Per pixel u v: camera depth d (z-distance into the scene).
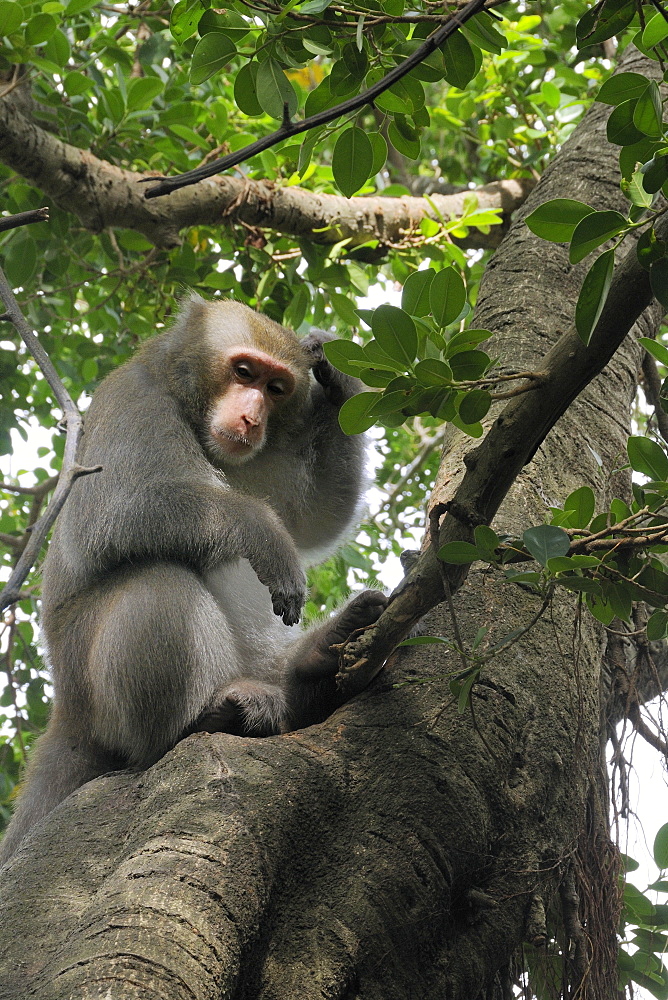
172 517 9.12
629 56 12.02
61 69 11.41
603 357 5.89
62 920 5.89
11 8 10.61
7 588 5.57
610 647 9.01
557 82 16.14
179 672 8.31
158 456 9.59
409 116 7.40
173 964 5.10
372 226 14.40
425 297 6.43
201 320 11.03
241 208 13.38
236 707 8.09
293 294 14.34
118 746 8.72
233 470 11.03
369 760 6.72
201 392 10.70
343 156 6.91
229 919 5.54
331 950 5.92
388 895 6.20
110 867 6.24
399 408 6.17
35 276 13.88
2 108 11.49
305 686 8.52
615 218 5.34
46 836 6.57
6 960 5.66
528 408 6.12
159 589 8.63
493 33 6.80
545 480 8.72
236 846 5.92
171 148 13.12
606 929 7.89
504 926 6.69
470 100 16.27
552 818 7.17
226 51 7.23
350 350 6.29
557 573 6.15
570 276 10.50
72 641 9.06
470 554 6.29
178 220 13.02
